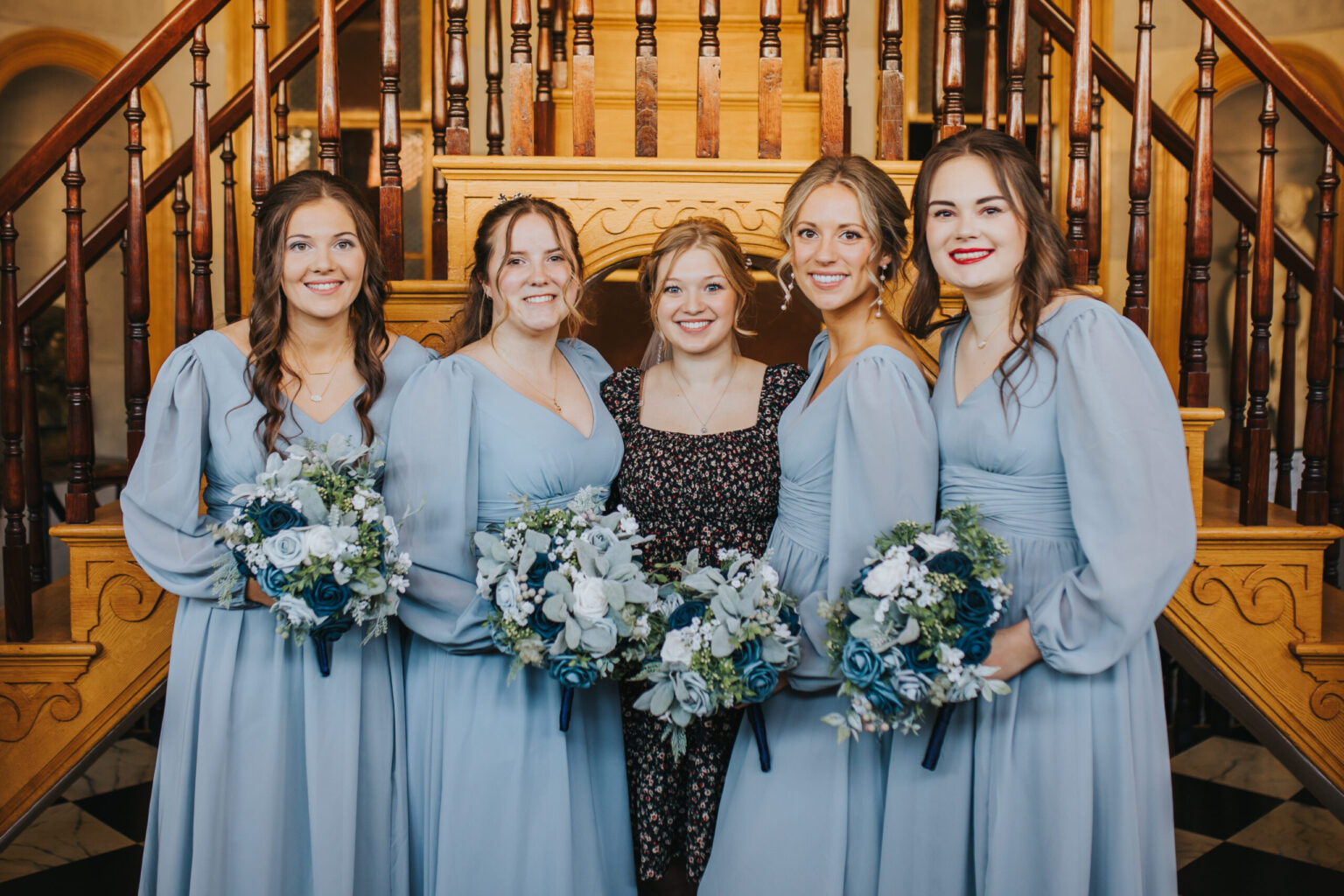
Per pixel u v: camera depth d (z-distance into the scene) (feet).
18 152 15.92
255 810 6.16
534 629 5.80
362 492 5.84
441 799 6.44
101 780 11.09
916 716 5.41
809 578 6.21
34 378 10.09
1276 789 10.72
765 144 8.26
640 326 14.17
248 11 16.22
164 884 6.31
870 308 6.48
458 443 6.31
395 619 6.70
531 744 6.38
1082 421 5.30
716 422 6.93
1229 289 16.25
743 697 5.60
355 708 6.27
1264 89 7.85
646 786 6.93
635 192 8.18
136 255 7.94
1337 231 15.58
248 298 16.07
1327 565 9.62
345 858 6.18
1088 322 5.37
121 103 7.93
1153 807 5.70
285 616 5.76
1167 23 16.03
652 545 6.80
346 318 6.68
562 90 11.57
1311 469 7.74
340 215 6.40
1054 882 5.47
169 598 7.84
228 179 9.78
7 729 7.84
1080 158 8.14
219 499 6.43
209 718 6.18
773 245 8.23
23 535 7.89
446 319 8.17
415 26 16.44
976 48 16.43
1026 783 5.57
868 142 16.42
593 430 6.82
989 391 5.69
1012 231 5.60
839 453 5.89
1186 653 7.98
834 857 5.96
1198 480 7.86
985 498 5.74
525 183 8.14
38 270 16.03
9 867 9.16
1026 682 5.60
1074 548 5.59
